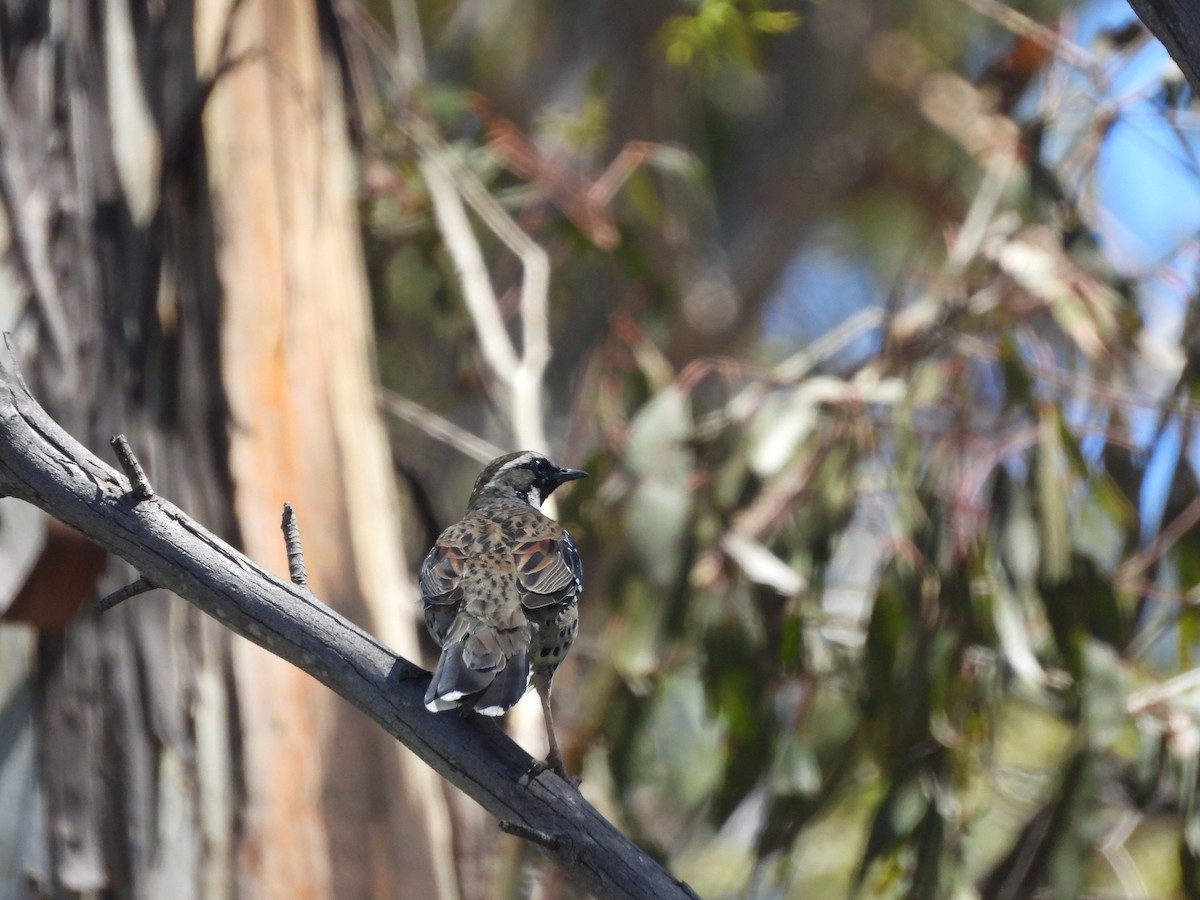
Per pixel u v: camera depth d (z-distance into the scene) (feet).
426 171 45.06
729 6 43.78
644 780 39.24
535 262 44.14
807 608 39.27
